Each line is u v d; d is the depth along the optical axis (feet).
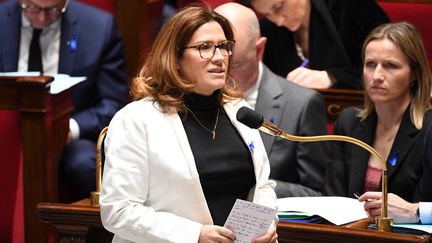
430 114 43.06
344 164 45.06
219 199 31.71
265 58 58.75
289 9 56.49
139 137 30.96
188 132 31.76
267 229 30.17
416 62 43.16
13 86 47.83
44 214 38.09
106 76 57.26
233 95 33.32
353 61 58.59
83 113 55.67
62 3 56.08
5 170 48.34
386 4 61.26
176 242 30.17
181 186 30.71
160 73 31.71
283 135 32.22
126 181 30.63
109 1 63.21
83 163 51.98
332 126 52.29
